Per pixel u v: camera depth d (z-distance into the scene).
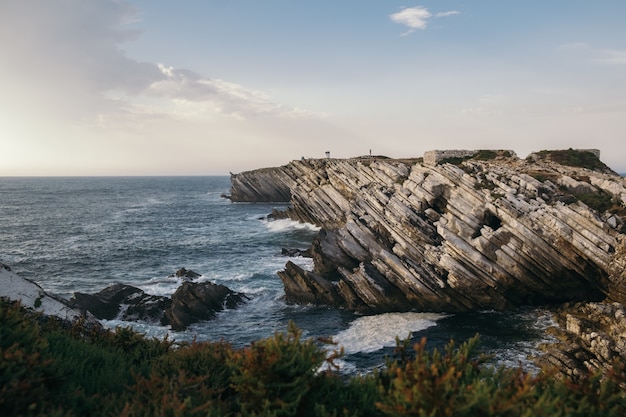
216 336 31.53
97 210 126.12
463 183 42.00
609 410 8.06
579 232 33.41
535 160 55.03
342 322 34.09
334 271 45.00
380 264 38.00
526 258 34.97
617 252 31.58
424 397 7.23
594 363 23.38
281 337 9.09
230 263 54.84
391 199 46.47
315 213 78.00
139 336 14.23
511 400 7.10
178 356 10.68
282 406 7.84
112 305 35.00
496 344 28.84
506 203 36.84
